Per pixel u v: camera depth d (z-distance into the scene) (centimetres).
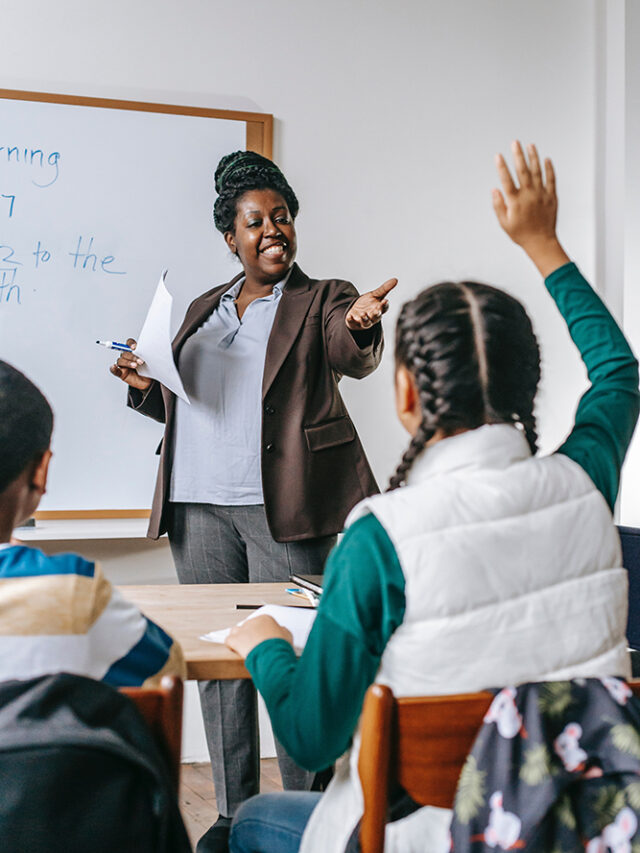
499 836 85
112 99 277
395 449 297
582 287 122
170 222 282
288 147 292
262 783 276
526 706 88
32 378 272
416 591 91
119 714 83
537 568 93
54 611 88
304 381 232
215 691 217
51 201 273
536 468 98
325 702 94
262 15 290
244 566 240
